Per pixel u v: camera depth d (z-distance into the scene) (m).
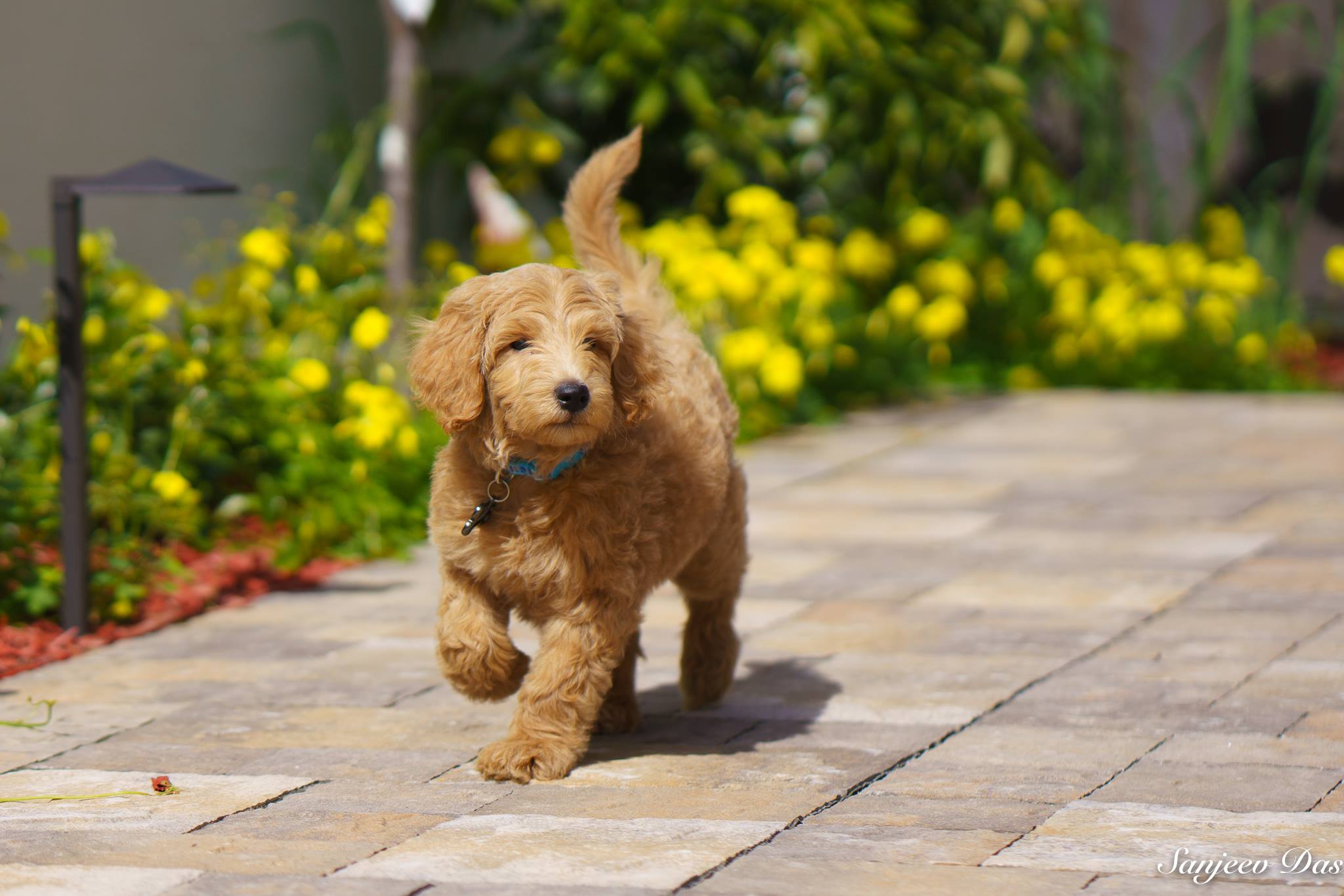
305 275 8.51
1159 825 3.98
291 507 7.89
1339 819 4.01
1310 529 7.89
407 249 9.64
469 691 4.64
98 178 6.06
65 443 6.20
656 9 12.63
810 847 3.87
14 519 6.63
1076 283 12.99
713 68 13.02
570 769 4.55
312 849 3.88
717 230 13.18
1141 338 12.92
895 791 4.35
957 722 5.01
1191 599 6.61
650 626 6.47
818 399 11.55
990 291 13.68
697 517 4.75
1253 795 4.22
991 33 14.04
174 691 5.47
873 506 8.77
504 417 4.34
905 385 12.60
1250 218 14.88
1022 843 3.87
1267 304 13.82
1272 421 11.15
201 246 9.34
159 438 7.61
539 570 4.42
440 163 12.48
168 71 9.77
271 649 6.05
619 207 11.77
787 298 11.41
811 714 5.14
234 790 4.39
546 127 12.20
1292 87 14.81
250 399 7.96
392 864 3.76
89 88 9.14
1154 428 11.01
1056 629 6.18
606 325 4.38
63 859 3.82
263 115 10.66
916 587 6.97
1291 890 3.52
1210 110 14.92
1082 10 14.17
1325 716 4.96
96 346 7.39
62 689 5.52
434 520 4.57
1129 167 14.99
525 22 13.65
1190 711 5.05
